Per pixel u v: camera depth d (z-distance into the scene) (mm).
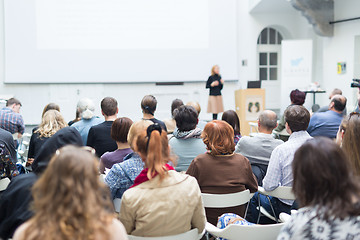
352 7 8430
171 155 1971
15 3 9398
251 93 8750
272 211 3061
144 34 9922
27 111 9680
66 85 9781
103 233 1203
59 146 2264
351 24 8500
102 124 3867
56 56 9625
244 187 2668
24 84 9648
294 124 2869
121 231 1302
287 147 2828
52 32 9578
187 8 10023
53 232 1154
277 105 11383
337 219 1402
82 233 1161
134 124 2383
